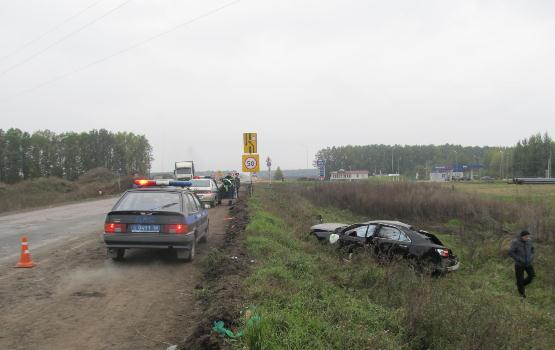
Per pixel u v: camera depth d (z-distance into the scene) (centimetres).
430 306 654
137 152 9756
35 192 4153
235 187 2878
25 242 856
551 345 694
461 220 2647
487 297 1005
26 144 7581
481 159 17438
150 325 531
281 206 2503
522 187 4534
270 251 999
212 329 479
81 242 1173
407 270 941
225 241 1155
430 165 15462
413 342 576
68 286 706
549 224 2038
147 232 861
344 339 495
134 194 945
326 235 1447
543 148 11856
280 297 620
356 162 16588
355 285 859
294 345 456
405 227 1262
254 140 2459
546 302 1164
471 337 575
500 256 1667
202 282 729
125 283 730
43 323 531
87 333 502
